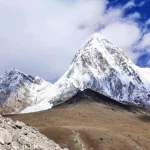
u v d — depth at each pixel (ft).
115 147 436.76
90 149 426.10
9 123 110.93
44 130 476.54
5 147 88.38
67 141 439.22
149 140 530.27
